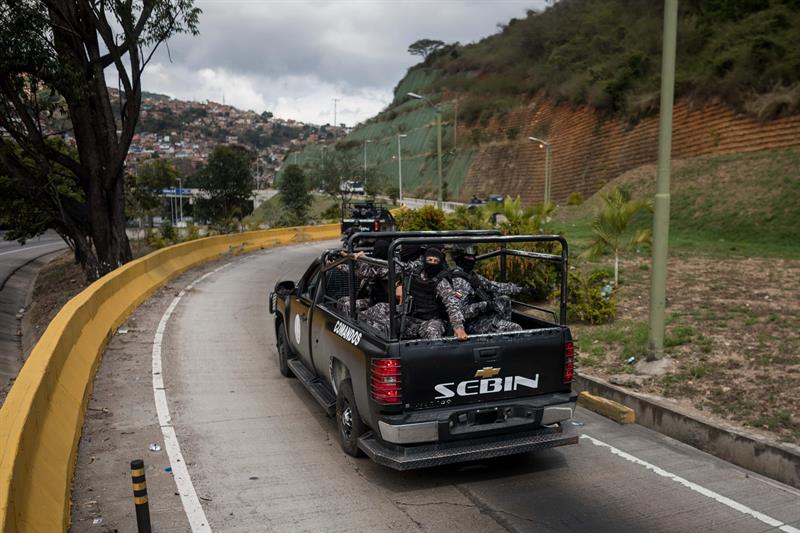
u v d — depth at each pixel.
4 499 3.65
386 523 5.02
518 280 12.95
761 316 10.93
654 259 8.50
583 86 67.25
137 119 22.00
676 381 7.89
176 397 8.05
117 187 22.53
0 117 20.91
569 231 32.47
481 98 97.94
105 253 22.52
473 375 5.56
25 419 4.82
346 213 46.47
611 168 58.22
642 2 73.31
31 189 23.08
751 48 41.34
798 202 28.78
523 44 98.25
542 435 5.79
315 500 5.40
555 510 5.25
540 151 72.44
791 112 36.94
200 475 5.86
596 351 9.40
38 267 39.34
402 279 5.84
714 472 6.01
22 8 19.20
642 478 5.87
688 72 48.59
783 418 6.54
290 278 19.83
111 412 7.46
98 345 9.66
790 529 4.93
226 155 60.53
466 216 16.52
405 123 123.44
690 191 34.56
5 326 24.47
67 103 21.14
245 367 9.55
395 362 5.34
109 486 5.59
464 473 5.98
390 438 5.31
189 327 12.14
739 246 24.70
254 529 4.92
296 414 7.55
